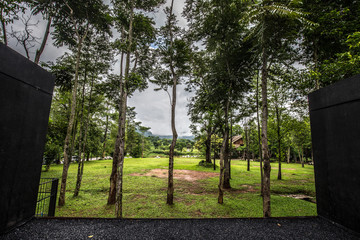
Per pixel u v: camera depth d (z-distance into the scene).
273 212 6.41
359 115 2.37
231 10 7.48
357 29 6.45
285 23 4.99
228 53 8.67
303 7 6.88
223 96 8.44
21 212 2.56
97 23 8.68
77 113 12.52
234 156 41.84
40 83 2.95
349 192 2.48
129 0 7.38
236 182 12.48
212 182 12.46
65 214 6.12
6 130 2.29
